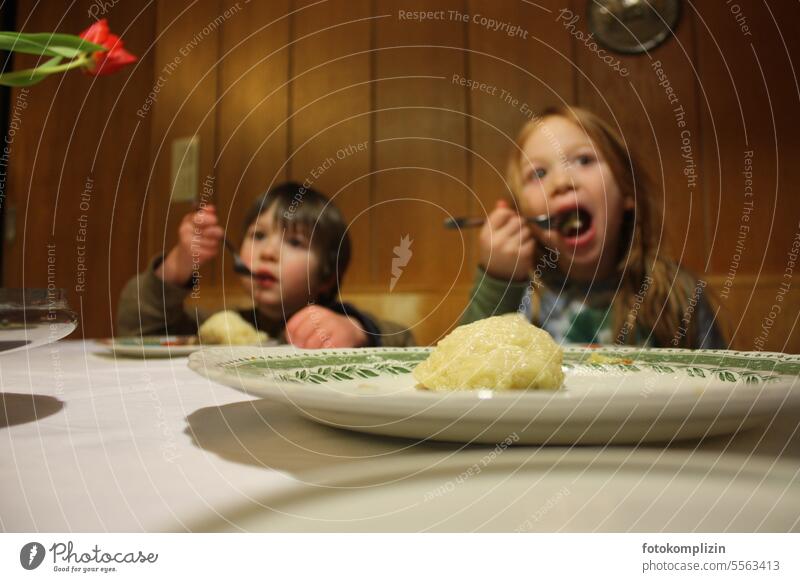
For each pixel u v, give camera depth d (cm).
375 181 206
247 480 25
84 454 28
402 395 27
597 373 44
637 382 40
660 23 188
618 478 26
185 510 21
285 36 215
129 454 28
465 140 200
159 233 234
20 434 32
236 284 206
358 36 208
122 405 41
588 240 173
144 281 138
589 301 163
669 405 26
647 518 23
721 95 187
